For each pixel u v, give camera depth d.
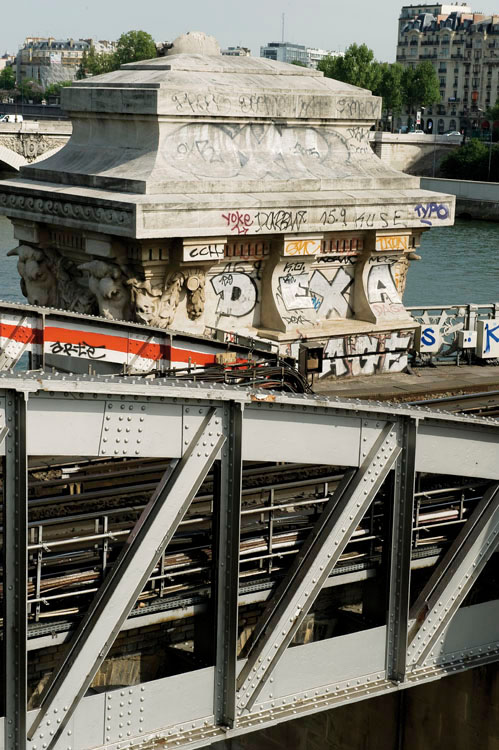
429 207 24.41
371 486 11.77
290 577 11.76
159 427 10.19
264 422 10.84
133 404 9.98
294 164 23.00
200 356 19.94
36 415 9.51
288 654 11.94
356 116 23.97
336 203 22.78
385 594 12.59
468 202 92.38
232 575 10.97
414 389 23.61
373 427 11.63
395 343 25.11
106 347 18.89
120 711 10.88
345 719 18.56
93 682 12.04
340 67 153.75
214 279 22.38
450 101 188.88
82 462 13.24
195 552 12.12
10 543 9.52
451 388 24.00
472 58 185.00
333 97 23.45
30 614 10.84
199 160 21.64
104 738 10.83
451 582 12.97
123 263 21.30
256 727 11.61
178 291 21.73
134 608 11.32
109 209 20.48
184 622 12.41
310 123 23.30
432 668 13.23
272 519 12.12
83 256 22.42
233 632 11.15
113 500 12.91
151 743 11.07
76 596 11.41
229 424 10.57
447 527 14.44
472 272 57.25
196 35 23.58
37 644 10.63
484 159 109.44
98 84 22.59
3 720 9.87
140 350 19.23
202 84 21.59
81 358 18.77
